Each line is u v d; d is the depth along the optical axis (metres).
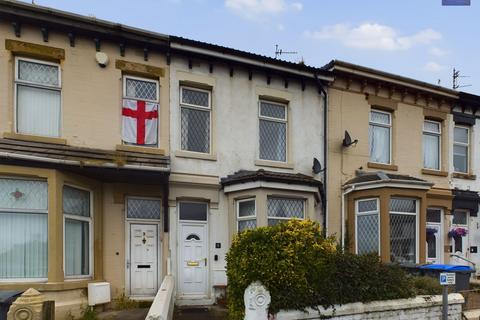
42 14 10.09
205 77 12.09
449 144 16.16
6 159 9.05
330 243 7.97
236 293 7.31
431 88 15.48
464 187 16.27
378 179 13.14
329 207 13.41
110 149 10.80
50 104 10.44
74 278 10.05
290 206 12.09
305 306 7.31
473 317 9.38
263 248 7.18
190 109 12.08
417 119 15.52
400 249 13.30
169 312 7.68
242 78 12.63
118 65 11.07
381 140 14.94
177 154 11.55
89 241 10.59
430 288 9.41
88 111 10.66
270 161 12.80
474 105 16.72
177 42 11.47
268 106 13.18
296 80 13.36
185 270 11.54
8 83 9.84
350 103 14.20
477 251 16.19
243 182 11.50
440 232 15.49
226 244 11.92
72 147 10.11
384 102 14.81
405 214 13.49
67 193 10.08
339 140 13.85
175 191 11.52
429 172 15.49
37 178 9.50
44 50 10.25
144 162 10.45
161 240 11.38
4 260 9.30
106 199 10.93
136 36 11.10
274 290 7.07
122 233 11.00
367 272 8.31
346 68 13.84
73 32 10.55
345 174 13.85
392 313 8.30
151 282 11.24
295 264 7.20
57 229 9.48
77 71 10.60
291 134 13.18
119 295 10.74
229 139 12.30
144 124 11.38
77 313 9.57
